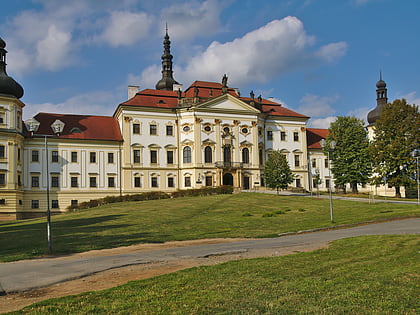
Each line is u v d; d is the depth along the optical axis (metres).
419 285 12.85
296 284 13.20
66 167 72.06
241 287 12.95
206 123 78.94
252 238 27.48
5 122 64.44
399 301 11.31
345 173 75.00
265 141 86.00
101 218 42.81
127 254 21.67
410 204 49.81
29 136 69.75
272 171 67.38
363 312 10.47
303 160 88.88
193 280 14.10
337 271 14.97
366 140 75.69
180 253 21.42
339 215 40.16
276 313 10.47
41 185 70.00
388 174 68.00
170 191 77.44
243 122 81.94
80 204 65.81
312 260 17.30
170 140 78.44
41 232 34.03
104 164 74.44
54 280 15.38
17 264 19.42
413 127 66.06
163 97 82.19
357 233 27.20
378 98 90.50
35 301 12.54
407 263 16.12
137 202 61.16
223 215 43.19
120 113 77.69
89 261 19.58
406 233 25.69
